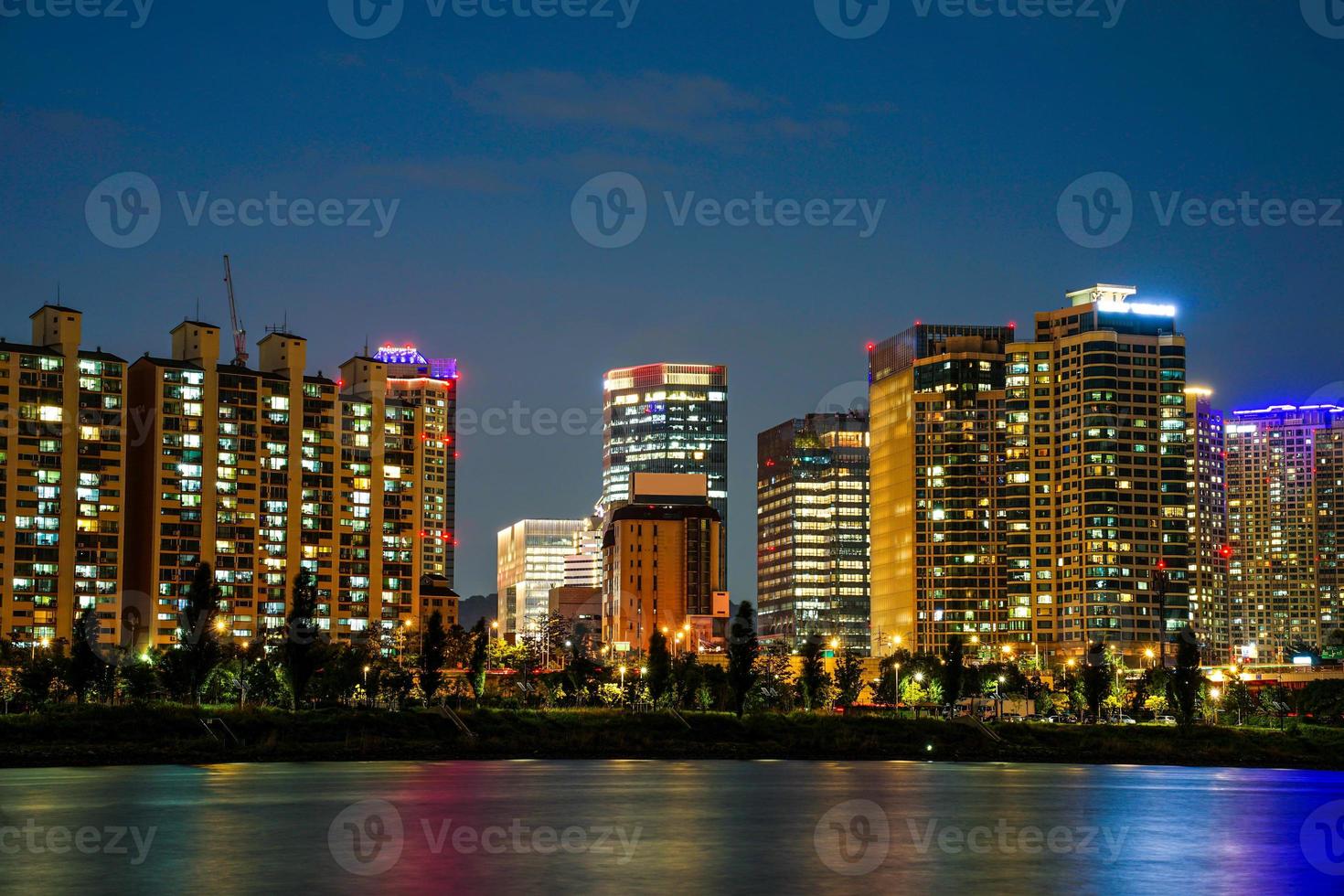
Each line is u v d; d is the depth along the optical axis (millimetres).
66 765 173750
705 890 90125
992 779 171250
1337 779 183750
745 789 151125
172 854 101500
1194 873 100000
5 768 169500
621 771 175750
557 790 147125
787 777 168250
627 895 87812
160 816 120812
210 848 103875
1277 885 95750
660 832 115000
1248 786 169125
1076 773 187375
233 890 88312
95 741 192250
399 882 91188
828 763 197750
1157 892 92312
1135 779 178125
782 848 107438
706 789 150500
